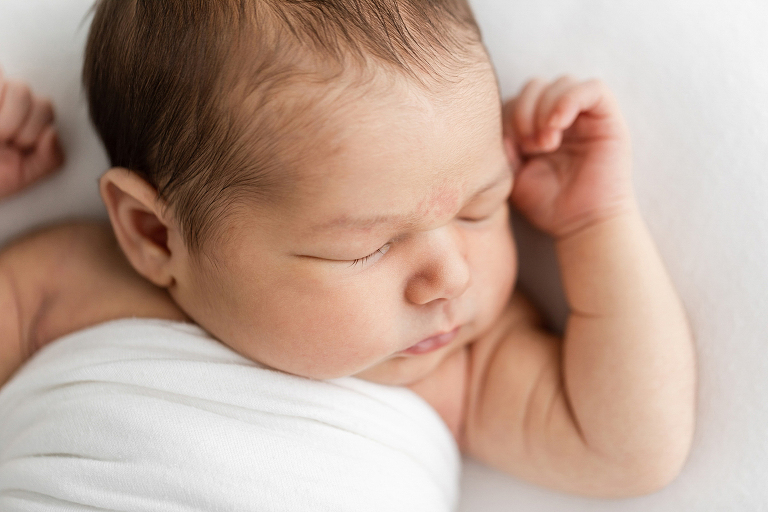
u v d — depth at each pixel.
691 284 0.38
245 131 0.33
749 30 0.38
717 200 0.37
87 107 0.39
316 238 0.34
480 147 0.34
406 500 0.36
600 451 0.37
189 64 0.34
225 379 0.36
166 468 0.35
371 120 0.33
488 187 0.35
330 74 0.33
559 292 0.40
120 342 0.37
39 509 0.35
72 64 0.40
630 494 0.37
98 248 0.40
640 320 0.37
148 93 0.35
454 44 0.34
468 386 0.39
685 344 0.37
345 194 0.33
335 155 0.33
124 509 0.35
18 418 0.37
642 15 0.39
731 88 0.37
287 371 0.36
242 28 0.33
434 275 0.34
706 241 0.37
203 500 0.34
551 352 0.39
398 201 0.33
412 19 0.33
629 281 0.37
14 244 0.40
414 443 0.37
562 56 0.40
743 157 0.37
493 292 0.37
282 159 0.33
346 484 0.35
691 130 0.38
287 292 0.34
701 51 0.38
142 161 0.35
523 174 0.39
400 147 0.33
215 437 0.35
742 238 0.37
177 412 0.35
